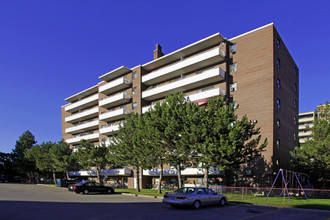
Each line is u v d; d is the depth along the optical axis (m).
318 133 26.25
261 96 28.72
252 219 11.75
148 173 36.66
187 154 21.36
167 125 21.77
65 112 65.19
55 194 24.94
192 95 32.28
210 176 30.39
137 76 42.03
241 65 31.20
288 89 33.66
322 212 14.30
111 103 44.59
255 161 27.72
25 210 13.36
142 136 24.08
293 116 34.94
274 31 29.88
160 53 43.44
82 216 11.76
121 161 29.30
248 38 31.23
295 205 16.20
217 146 19.11
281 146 29.23
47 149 49.53
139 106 40.41
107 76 46.59
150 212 13.36
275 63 29.50
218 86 32.09
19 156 63.47
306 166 26.02
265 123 27.83
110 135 45.53
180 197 14.69
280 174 28.09
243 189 23.66
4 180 56.41
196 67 34.69
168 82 39.12
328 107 27.16
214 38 32.62
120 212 13.19
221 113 19.17
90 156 35.25
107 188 27.20
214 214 13.05
